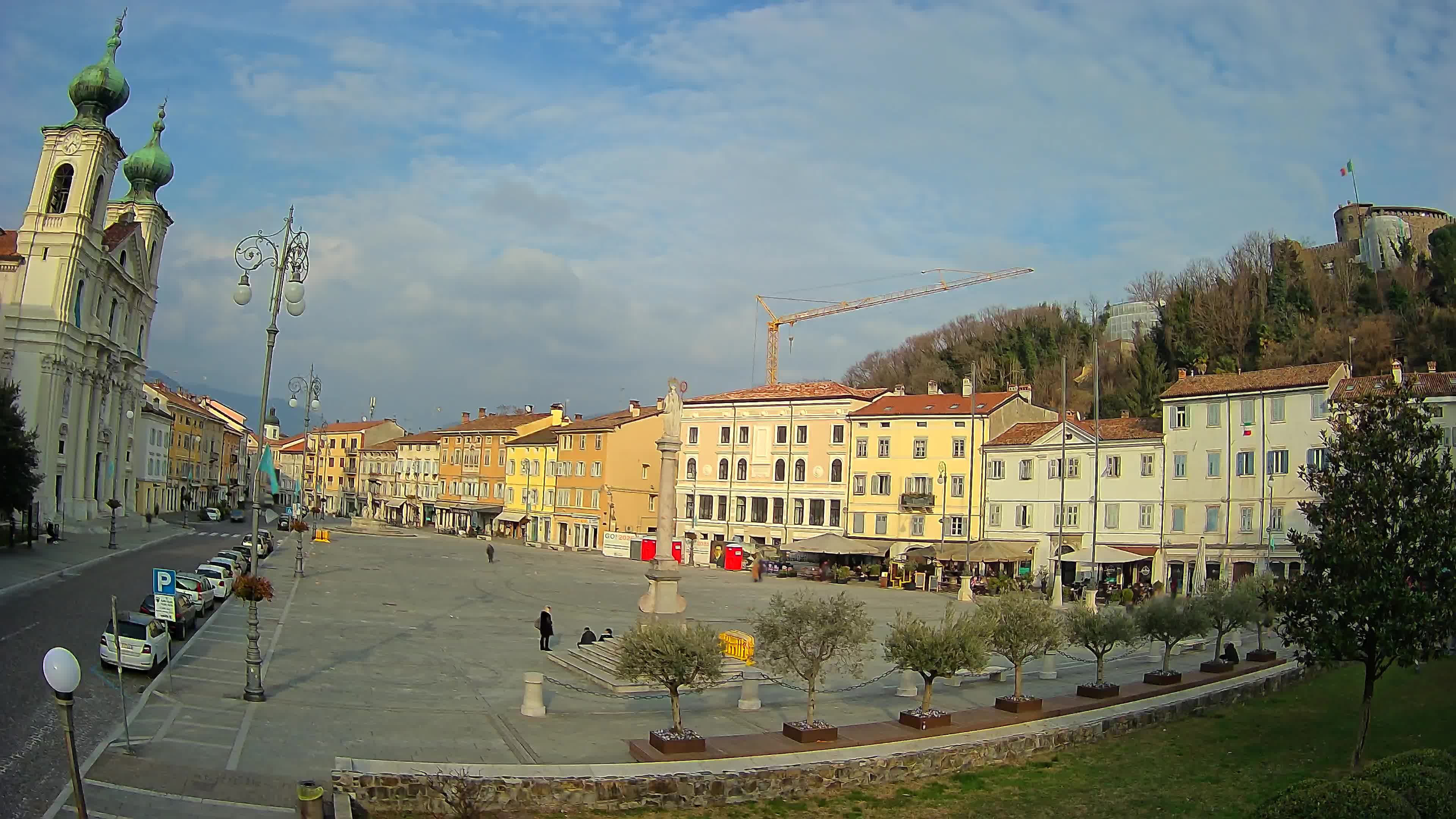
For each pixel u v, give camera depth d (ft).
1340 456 76.69
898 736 84.07
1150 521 248.73
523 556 317.01
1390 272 350.84
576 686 106.83
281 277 101.14
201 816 60.18
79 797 47.09
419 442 531.09
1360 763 76.23
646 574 108.88
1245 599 121.90
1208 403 239.71
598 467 382.63
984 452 284.82
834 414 316.81
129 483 341.21
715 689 107.86
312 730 81.25
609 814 67.46
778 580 273.54
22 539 219.00
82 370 284.20
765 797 71.97
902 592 245.24
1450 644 124.98
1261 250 392.68
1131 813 69.82
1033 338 437.17
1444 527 71.00
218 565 176.14
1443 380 202.08
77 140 279.69
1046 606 100.63
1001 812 70.03
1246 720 99.09
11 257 271.08
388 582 207.62
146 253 345.31
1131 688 109.81
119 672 74.59
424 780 65.57
